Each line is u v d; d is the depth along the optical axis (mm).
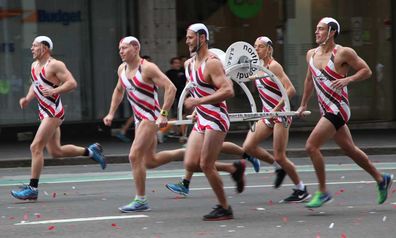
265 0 38594
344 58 17406
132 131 37906
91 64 37469
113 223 17328
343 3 39406
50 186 24266
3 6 36188
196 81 16812
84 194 22188
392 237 15617
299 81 38906
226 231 16250
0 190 23719
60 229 16766
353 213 18312
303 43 38875
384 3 39969
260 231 16234
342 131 17797
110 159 31328
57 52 37000
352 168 28156
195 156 17266
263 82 20078
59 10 36938
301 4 38812
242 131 38125
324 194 18000
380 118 40500
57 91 20453
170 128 35188
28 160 31094
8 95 36500
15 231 16672
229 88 16375
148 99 18281
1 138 36594
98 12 37438
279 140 19750
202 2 37938
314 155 17672
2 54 36312
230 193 21797
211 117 16703
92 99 37594
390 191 21719
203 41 16641
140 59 18312
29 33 36562
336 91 17500
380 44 40094
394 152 33438
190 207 19422
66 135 37438
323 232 16125
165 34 37406
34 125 36875
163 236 15836
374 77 40250
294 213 18406
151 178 25969
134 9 37562
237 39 38406
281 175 21062
